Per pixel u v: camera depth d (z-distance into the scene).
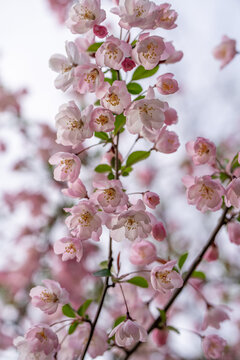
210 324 1.12
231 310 1.12
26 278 1.65
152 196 0.94
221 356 1.06
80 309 0.97
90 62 0.94
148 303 1.11
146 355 1.62
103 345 0.99
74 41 0.96
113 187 0.90
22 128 1.79
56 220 1.67
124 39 0.92
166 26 0.91
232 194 0.95
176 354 1.57
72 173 0.93
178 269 1.04
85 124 0.90
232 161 1.03
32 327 0.94
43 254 1.69
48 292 0.96
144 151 0.98
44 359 0.94
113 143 0.96
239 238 1.04
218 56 1.35
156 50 0.91
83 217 0.91
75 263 1.65
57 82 0.93
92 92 0.91
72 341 0.98
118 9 0.91
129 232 0.92
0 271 1.66
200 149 1.01
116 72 0.95
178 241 1.61
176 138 0.98
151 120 0.92
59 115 0.91
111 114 0.90
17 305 1.60
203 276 1.08
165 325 1.05
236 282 1.62
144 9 0.91
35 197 1.69
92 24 0.92
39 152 1.75
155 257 1.03
